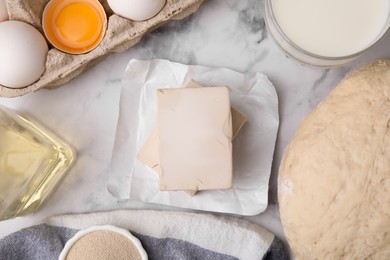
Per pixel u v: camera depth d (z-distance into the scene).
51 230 0.45
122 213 0.45
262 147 0.44
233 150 0.44
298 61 0.43
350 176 0.37
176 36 0.45
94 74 0.46
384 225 0.36
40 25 0.43
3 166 0.42
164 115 0.41
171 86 0.45
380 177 0.36
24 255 0.45
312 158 0.38
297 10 0.41
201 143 0.41
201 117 0.41
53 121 0.46
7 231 0.46
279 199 0.41
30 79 0.42
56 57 0.42
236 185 0.44
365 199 0.36
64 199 0.46
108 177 0.46
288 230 0.40
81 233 0.44
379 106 0.38
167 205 0.45
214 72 0.45
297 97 0.45
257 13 0.45
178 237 0.45
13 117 0.44
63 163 0.46
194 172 0.41
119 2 0.41
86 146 0.46
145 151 0.43
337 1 0.41
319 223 0.38
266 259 0.45
